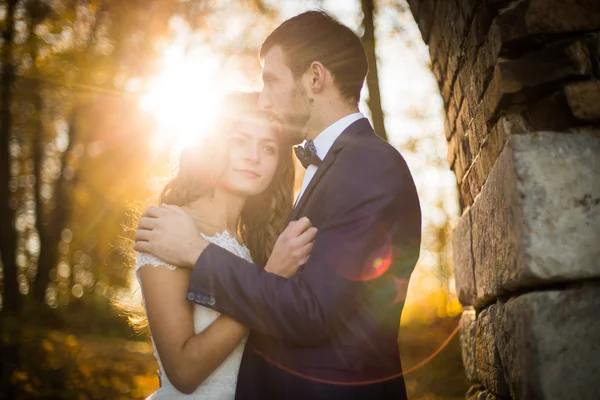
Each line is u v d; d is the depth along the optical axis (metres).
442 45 2.56
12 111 12.83
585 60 1.64
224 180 2.38
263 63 2.35
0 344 7.20
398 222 1.94
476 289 2.29
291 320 1.80
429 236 13.93
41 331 8.45
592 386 1.50
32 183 16.70
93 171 14.36
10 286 12.36
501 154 1.71
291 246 1.96
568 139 1.59
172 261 1.99
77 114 13.51
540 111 1.72
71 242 16.72
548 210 1.55
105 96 12.10
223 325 2.00
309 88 2.22
